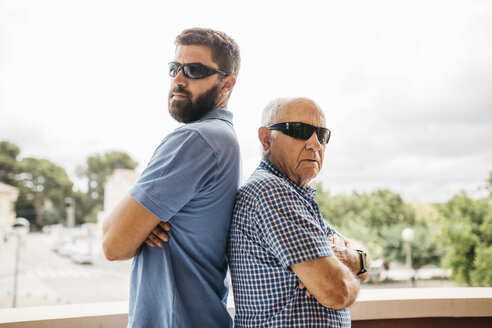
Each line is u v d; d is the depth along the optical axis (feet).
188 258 3.39
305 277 3.10
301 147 3.79
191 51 3.82
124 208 3.23
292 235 3.17
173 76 3.94
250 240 3.42
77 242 122.72
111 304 5.13
